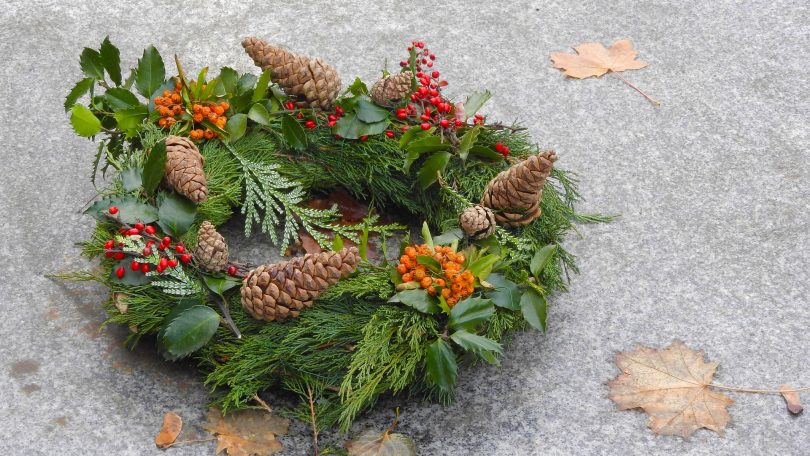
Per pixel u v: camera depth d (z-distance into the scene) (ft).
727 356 5.45
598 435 5.23
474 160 5.63
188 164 5.35
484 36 6.65
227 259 5.32
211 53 6.52
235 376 5.20
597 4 6.84
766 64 6.53
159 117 5.59
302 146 5.59
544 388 5.34
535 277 5.34
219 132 5.58
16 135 6.10
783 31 6.70
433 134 5.62
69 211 5.82
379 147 5.66
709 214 5.91
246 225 5.50
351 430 5.22
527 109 6.31
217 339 5.25
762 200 5.96
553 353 5.44
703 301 5.62
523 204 5.40
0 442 5.15
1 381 5.29
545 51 6.59
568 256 5.56
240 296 5.29
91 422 5.20
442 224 5.52
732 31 6.70
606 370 5.39
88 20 6.65
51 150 6.04
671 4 6.84
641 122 6.27
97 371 5.32
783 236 5.83
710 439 5.22
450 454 5.17
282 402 5.28
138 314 5.25
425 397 5.31
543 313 5.28
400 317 5.21
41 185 5.90
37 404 5.24
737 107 6.33
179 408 5.24
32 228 5.75
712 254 5.77
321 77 5.66
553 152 5.27
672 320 5.55
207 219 5.45
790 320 5.56
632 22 6.75
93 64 5.71
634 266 5.73
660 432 5.23
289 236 5.63
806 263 5.74
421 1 6.82
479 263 5.25
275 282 5.16
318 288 5.17
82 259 5.65
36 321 5.46
